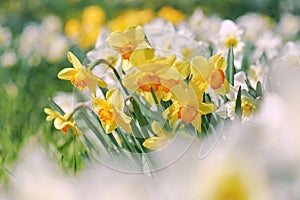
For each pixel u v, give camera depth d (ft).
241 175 2.02
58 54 12.76
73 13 22.59
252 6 21.77
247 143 2.20
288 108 2.34
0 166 5.82
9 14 22.13
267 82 4.75
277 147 2.13
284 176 2.02
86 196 2.26
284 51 7.14
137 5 22.81
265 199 1.99
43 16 22.45
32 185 2.35
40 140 6.64
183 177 2.22
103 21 16.19
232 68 5.42
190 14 21.98
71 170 5.59
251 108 4.87
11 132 7.44
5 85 11.12
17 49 13.32
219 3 22.17
